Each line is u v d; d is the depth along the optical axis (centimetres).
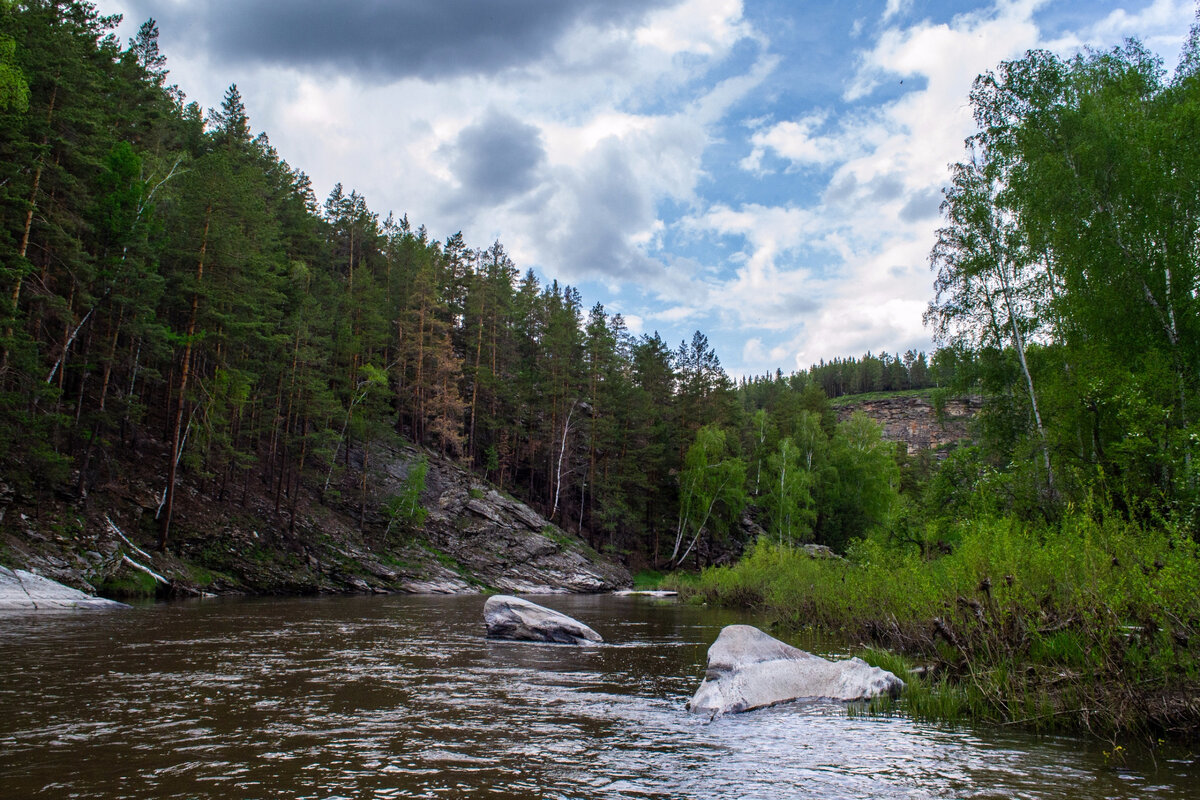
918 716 899
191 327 3416
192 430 3884
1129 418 1698
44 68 2866
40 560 2573
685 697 1042
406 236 7056
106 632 1666
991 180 2584
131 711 852
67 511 2900
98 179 3159
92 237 3225
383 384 5025
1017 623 1044
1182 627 815
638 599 4278
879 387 19425
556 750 713
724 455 6738
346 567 4088
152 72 4531
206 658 1301
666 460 7012
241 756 663
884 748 735
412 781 596
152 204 3378
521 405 6444
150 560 3038
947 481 2406
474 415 6278
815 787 596
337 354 5116
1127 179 2103
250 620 2084
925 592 1348
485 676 1195
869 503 6988
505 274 7912
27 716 816
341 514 4728
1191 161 1959
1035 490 2031
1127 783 609
